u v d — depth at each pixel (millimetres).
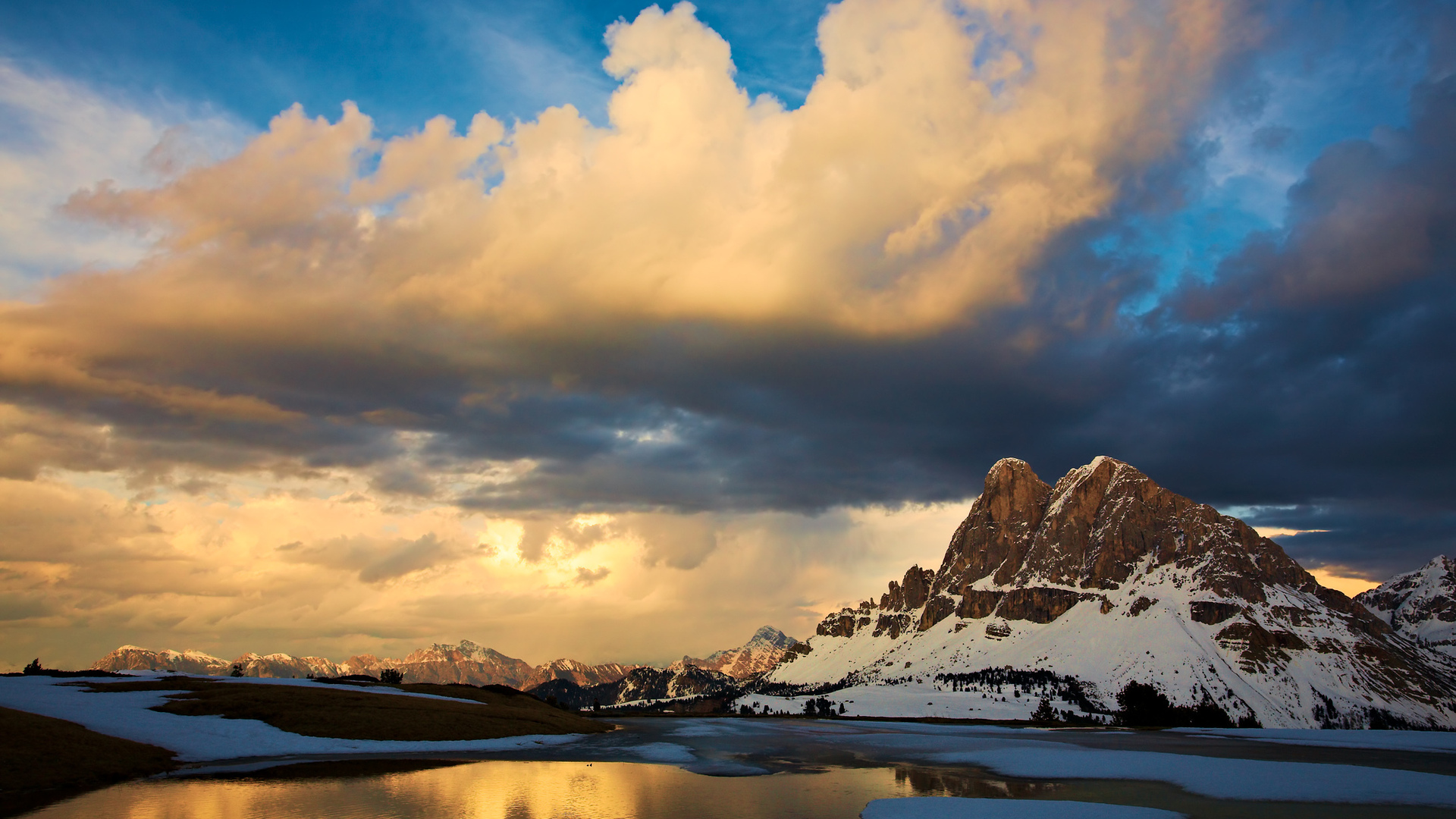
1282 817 78875
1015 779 110062
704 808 80188
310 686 178125
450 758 119688
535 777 101500
